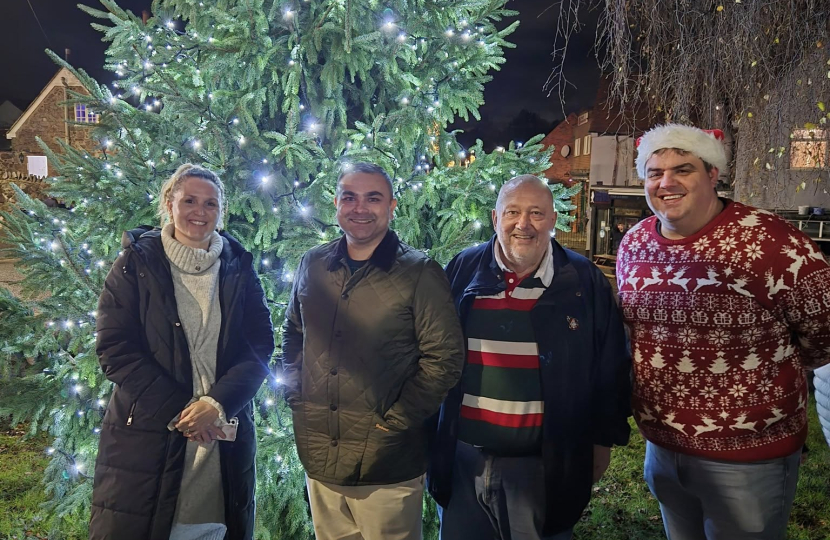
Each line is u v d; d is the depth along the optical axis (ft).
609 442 7.47
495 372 7.14
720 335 6.57
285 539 10.23
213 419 7.04
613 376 7.24
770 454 6.64
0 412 9.12
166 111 10.23
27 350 9.65
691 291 6.65
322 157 10.39
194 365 7.36
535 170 10.66
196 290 7.47
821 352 6.59
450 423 7.41
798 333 6.64
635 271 7.24
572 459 7.09
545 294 7.07
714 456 6.75
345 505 7.27
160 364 7.15
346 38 9.75
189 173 7.50
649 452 7.79
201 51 10.00
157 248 7.37
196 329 7.41
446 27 11.50
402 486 7.05
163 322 7.16
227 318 7.57
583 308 7.15
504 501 7.25
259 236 9.88
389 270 6.96
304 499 10.11
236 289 7.68
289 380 7.41
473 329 7.32
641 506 12.67
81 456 10.16
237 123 10.11
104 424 7.21
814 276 6.20
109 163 9.80
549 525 7.15
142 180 9.62
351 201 6.89
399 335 6.87
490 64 11.61
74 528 10.50
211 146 9.87
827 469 14.21
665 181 6.65
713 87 15.99
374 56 10.89
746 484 6.67
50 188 9.50
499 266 7.29
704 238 6.68
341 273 7.16
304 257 7.66
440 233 11.51
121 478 6.92
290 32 10.70
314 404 7.06
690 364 6.75
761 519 6.69
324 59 11.57
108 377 6.96
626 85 16.22
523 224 6.75
